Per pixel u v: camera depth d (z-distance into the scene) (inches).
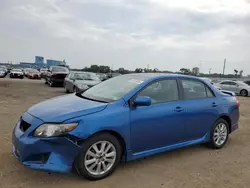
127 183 135.0
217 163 170.1
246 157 184.7
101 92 168.4
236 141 228.1
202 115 185.0
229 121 210.2
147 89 160.1
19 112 310.8
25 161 126.8
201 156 182.2
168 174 148.8
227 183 141.0
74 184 130.8
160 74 178.2
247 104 556.7
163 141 163.0
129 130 144.9
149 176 144.8
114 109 142.0
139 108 150.9
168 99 168.6
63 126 125.6
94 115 134.0
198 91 190.5
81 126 128.4
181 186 134.9
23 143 126.7
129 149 146.8
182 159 174.2
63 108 139.5
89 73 565.0
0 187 124.8
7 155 163.6
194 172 153.8
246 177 149.9
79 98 162.7
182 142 175.5
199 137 187.5
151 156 177.2
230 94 224.8
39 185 128.3
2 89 624.7
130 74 189.3
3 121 256.5
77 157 129.2
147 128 152.7
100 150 136.3
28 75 1553.9
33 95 520.7
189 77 187.8
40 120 130.3
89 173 133.0
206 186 136.3
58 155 125.2
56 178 136.2
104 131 137.3
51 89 692.1
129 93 152.6
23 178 134.7
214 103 195.0
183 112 171.6
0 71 1435.8
